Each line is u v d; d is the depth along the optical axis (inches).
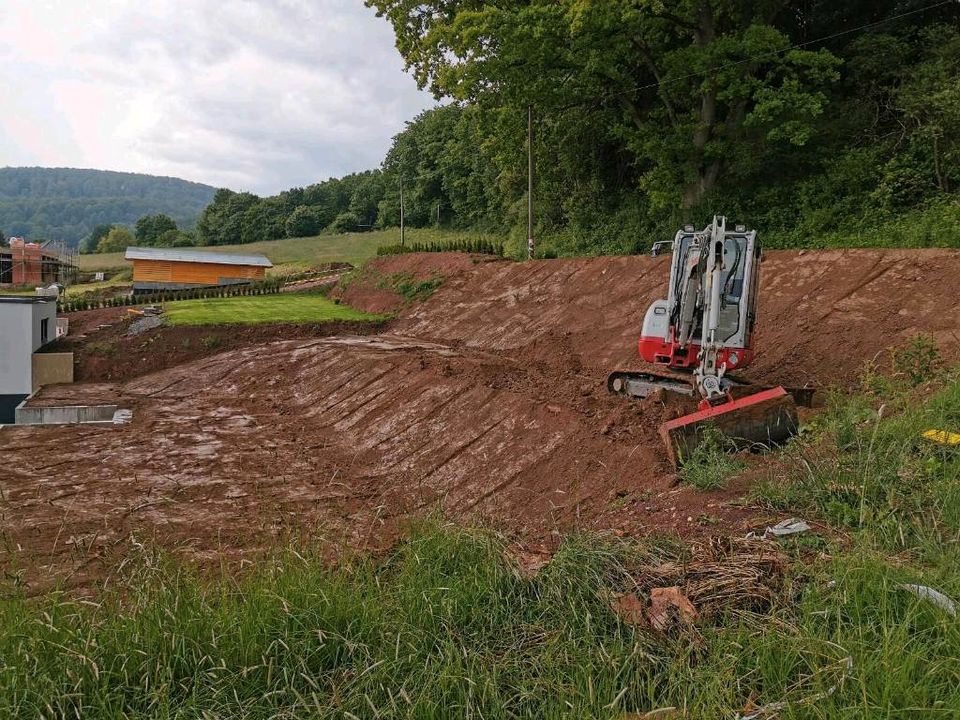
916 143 823.1
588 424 450.3
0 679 158.4
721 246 353.7
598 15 852.6
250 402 759.1
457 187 2605.8
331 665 177.3
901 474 248.7
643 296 744.3
